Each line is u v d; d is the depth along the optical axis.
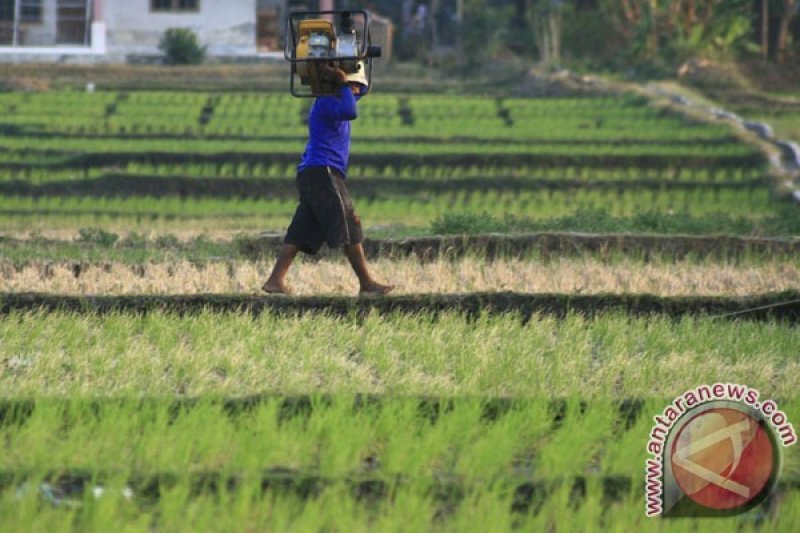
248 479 21.97
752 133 93.62
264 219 70.88
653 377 30.64
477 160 85.50
